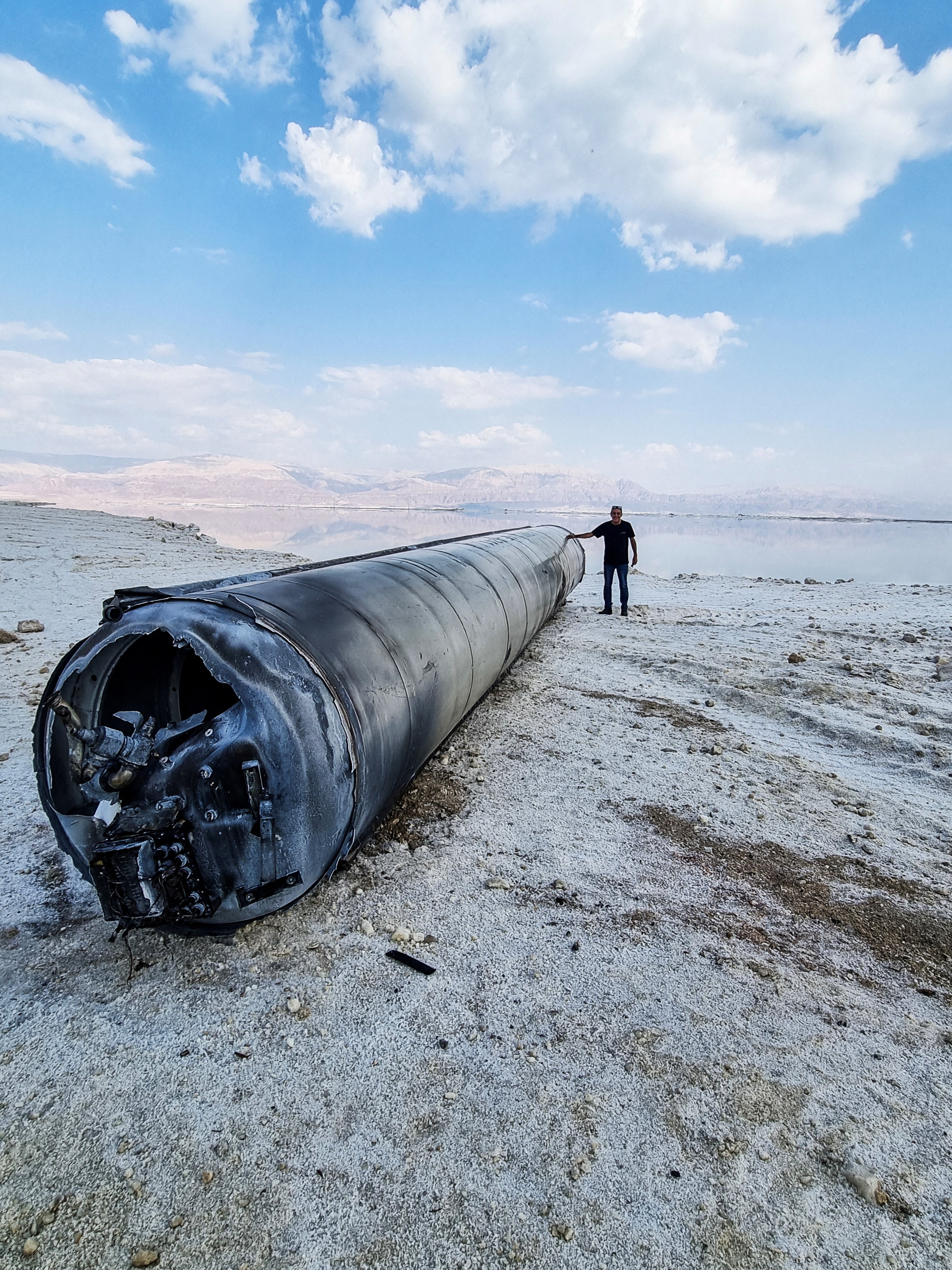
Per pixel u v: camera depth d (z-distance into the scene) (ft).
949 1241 5.47
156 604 8.54
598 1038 7.45
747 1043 7.41
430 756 13.70
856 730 16.39
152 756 8.28
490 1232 5.54
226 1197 5.81
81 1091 6.78
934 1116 6.59
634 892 10.11
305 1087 6.84
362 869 10.48
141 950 8.73
